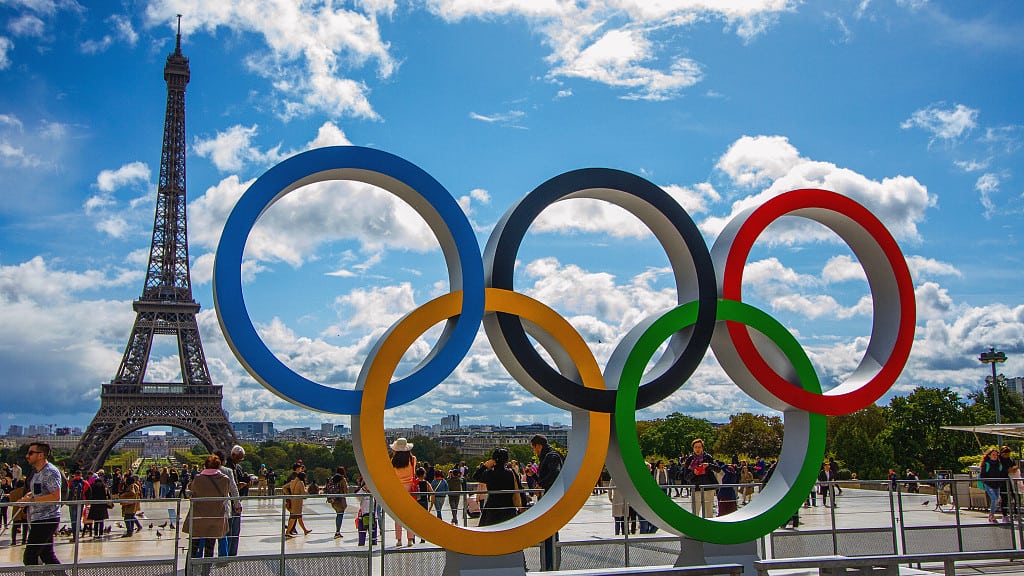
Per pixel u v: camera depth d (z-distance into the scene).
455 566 12.09
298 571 14.34
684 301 13.80
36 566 13.28
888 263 14.39
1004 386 91.69
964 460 43.84
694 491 15.44
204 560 13.86
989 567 16.33
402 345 11.84
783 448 14.15
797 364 13.77
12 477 26.34
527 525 12.20
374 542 17.02
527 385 12.79
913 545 17.19
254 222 11.53
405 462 17.56
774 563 9.77
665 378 13.05
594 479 12.57
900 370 14.18
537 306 12.64
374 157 12.23
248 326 11.27
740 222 14.09
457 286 12.52
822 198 14.19
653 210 13.44
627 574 9.73
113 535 17.72
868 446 84.38
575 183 12.98
